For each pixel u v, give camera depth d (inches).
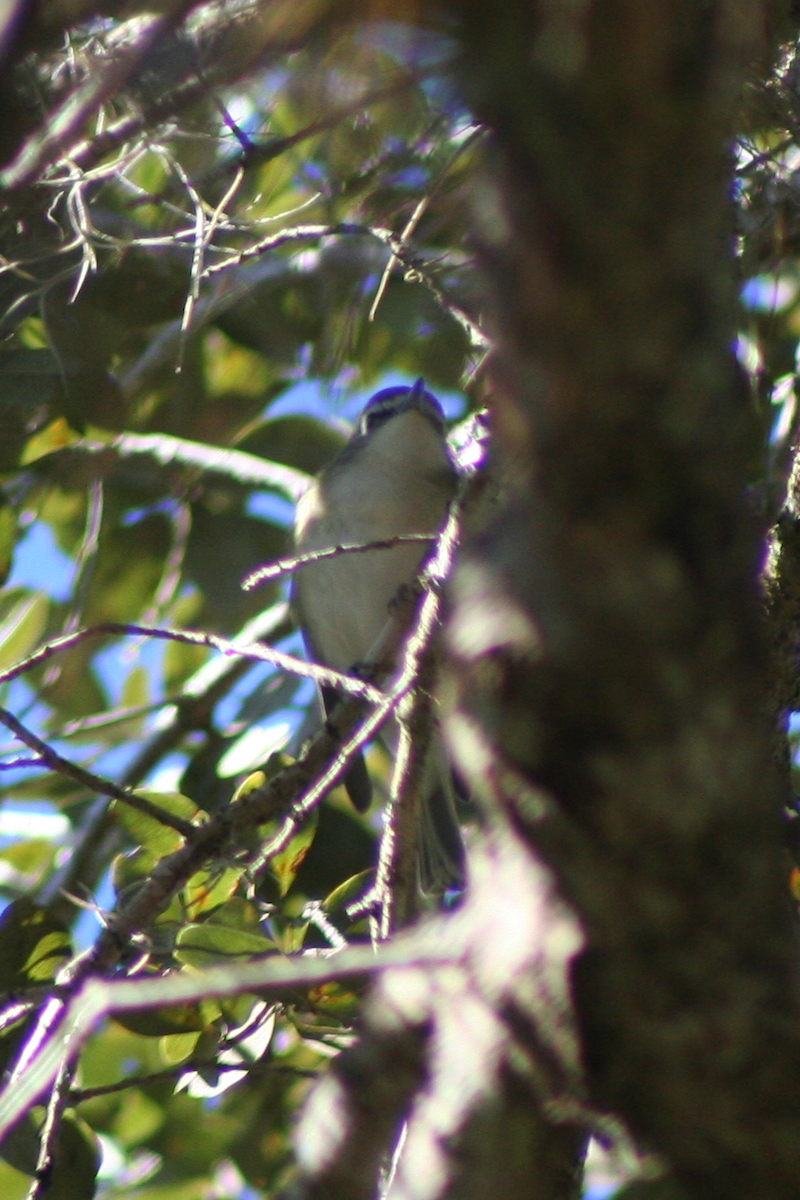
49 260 317.7
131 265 343.6
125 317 349.1
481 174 99.3
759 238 260.2
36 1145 253.0
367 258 353.1
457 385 411.8
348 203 261.1
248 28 133.6
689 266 93.7
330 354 367.6
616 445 98.7
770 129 213.8
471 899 125.4
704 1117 111.9
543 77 90.9
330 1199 136.2
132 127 187.6
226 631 419.8
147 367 400.2
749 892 107.3
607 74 89.5
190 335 385.1
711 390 97.5
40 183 251.1
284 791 232.1
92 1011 167.9
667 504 100.2
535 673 104.2
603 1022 112.1
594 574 101.5
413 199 254.5
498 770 107.7
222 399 414.6
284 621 425.7
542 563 103.1
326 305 364.2
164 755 382.3
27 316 328.8
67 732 388.8
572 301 94.7
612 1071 113.5
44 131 151.5
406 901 208.2
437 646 185.6
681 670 102.0
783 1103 110.5
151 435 412.5
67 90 165.5
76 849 360.2
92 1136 255.4
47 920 262.1
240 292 356.2
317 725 382.3
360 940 261.1
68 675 420.2
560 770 105.8
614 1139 115.0
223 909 247.3
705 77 89.8
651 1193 114.9
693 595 101.3
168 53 143.3
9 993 202.4
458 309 224.5
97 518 382.0
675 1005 109.8
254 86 159.5
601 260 93.1
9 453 361.4
